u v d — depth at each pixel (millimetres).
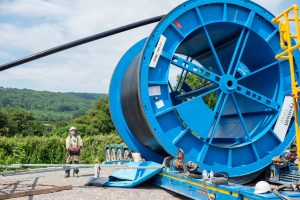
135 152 8750
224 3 7359
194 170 6223
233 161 7285
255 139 7426
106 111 46594
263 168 7434
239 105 8938
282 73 7777
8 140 15695
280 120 7613
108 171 10945
